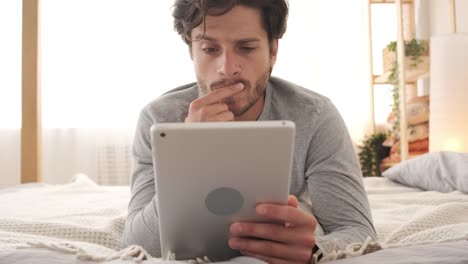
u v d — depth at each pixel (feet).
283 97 3.27
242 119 3.20
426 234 2.71
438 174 5.35
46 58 9.69
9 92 9.59
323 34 10.62
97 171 9.82
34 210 4.30
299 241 1.99
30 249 2.08
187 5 2.84
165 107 3.28
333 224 2.81
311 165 3.07
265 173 1.83
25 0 7.13
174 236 2.01
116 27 9.91
